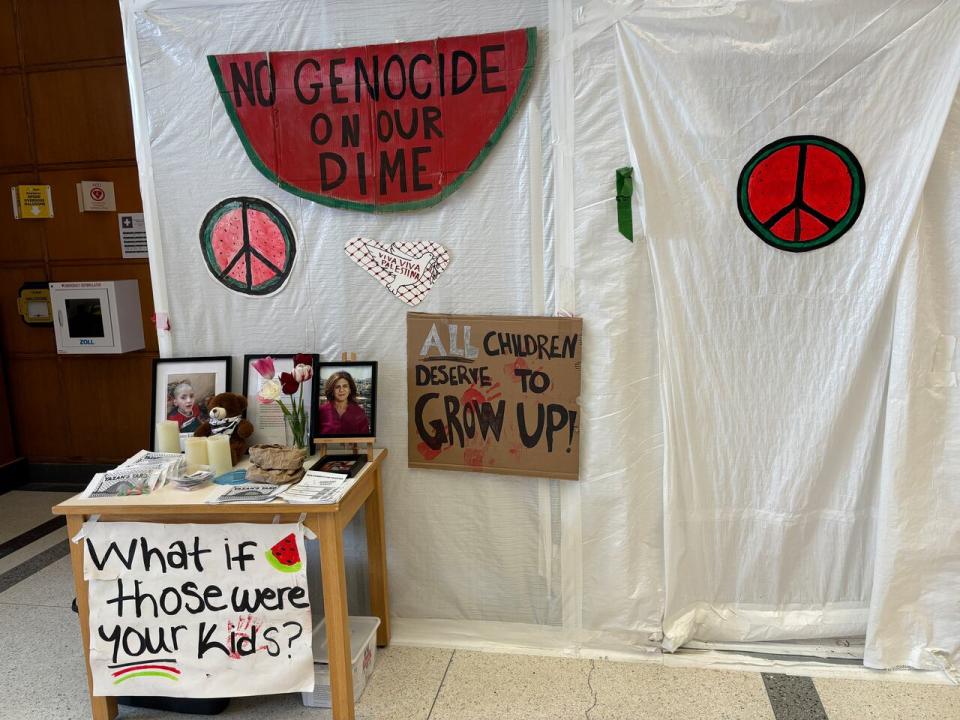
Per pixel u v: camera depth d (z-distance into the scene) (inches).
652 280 76.9
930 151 69.4
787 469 78.4
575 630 84.1
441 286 81.5
